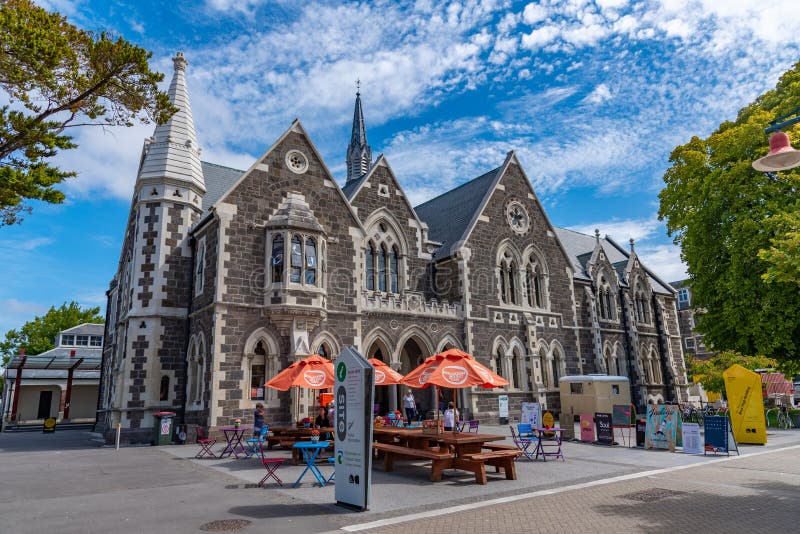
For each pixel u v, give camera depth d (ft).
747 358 111.96
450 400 96.84
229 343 71.97
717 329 80.89
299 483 42.06
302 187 83.87
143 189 86.07
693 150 86.02
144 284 81.97
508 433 81.00
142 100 46.62
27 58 38.99
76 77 42.19
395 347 89.40
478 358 99.35
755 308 73.92
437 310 96.48
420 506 34.42
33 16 40.57
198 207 89.92
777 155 29.30
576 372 115.96
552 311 115.34
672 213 89.56
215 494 38.04
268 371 74.23
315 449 47.06
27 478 45.57
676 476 45.44
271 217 79.46
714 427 59.21
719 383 110.22
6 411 153.89
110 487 40.93
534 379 106.11
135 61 44.14
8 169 41.70
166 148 88.07
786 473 46.60
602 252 136.87
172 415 73.72
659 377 142.41
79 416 169.27
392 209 100.99
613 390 88.07
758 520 30.37
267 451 61.77
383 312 88.99
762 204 73.72
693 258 83.05
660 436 63.82
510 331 106.22
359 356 35.50
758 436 68.03
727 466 50.93
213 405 69.26
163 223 84.64
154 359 79.46
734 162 78.59
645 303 146.00
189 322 83.15
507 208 113.29
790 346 71.10
